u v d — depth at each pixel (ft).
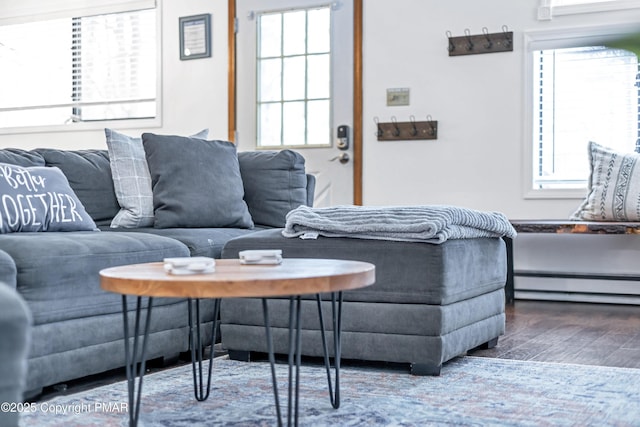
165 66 18.56
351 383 7.64
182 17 18.30
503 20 15.08
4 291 3.67
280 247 8.71
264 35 17.30
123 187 11.02
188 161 11.18
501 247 9.85
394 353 8.07
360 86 16.28
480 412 6.49
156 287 5.03
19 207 8.79
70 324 7.31
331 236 8.51
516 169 15.02
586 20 14.48
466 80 15.39
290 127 17.04
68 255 7.32
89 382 7.88
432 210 8.28
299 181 12.24
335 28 16.51
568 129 14.87
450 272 8.02
